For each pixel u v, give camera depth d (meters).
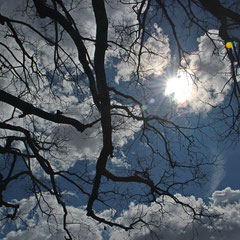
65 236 7.49
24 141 7.45
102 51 7.16
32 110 6.77
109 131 7.33
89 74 7.50
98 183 7.66
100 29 7.00
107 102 7.29
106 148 7.37
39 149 7.87
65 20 7.18
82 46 7.27
